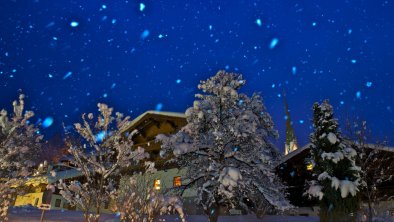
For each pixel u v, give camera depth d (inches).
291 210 771.4
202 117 598.2
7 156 498.9
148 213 468.4
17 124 518.6
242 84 650.2
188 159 628.7
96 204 456.8
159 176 986.1
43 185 1348.4
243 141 598.5
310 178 980.6
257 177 610.2
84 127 485.7
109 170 478.0
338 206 512.4
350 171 540.1
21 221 576.1
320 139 574.9
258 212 696.4
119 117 498.6
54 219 637.3
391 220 592.1
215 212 577.9
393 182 808.9
